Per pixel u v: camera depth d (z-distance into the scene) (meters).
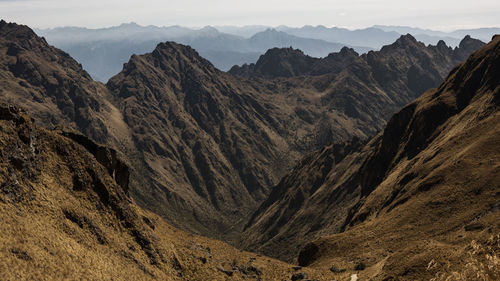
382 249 83.88
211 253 69.69
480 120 124.81
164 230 71.06
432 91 186.38
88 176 53.31
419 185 107.62
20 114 48.91
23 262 31.45
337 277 63.91
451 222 81.75
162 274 48.81
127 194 68.38
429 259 46.75
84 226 45.53
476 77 157.25
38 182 45.44
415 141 166.12
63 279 32.91
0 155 41.72
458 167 100.25
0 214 35.44
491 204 79.50
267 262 73.88
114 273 40.50
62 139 55.00
